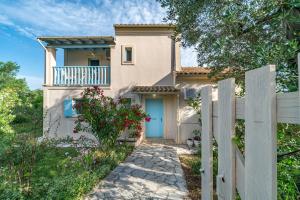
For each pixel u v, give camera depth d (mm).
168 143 12547
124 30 13789
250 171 1615
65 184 4871
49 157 7617
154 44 13781
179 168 7547
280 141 2150
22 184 5078
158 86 13539
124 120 10039
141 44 13805
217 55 5883
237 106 1938
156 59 13750
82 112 10141
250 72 1636
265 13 3803
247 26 4406
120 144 10844
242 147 2398
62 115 13562
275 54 2979
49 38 12711
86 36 12617
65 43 13578
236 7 4125
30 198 4535
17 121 13789
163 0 6750
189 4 6094
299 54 1177
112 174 6871
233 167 1967
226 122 2098
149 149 10805
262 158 1452
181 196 5219
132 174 6879
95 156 7945
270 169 1355
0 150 6316
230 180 1995
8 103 7859
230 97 2004
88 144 10156
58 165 6523
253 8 3895
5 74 34281
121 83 13688
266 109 1410
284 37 3566
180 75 12875
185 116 12992
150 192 5453
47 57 13562
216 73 6309
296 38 3189
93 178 5957
